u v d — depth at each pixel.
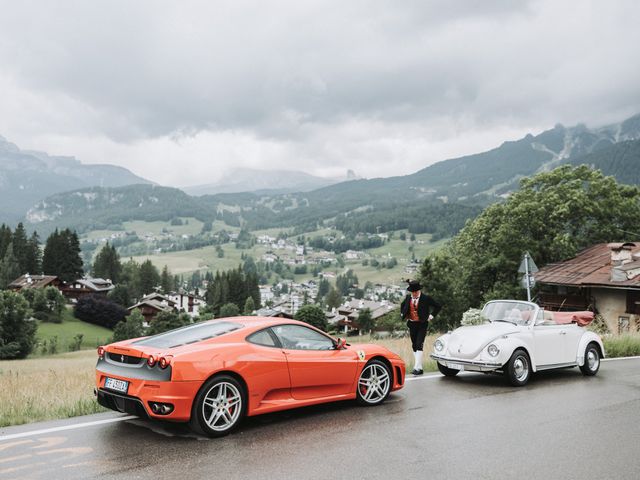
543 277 34.97
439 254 54.00
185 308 161.25
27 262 144.75
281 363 6.71
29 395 9.20
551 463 5.39
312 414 7.28
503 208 42.69
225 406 6.21
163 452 5.58
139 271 175.50
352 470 5.12
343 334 122.56
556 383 9.84
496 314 10.88
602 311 32.69
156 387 5.82
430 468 5.21
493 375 10.67
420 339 10.70
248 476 4.92
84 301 110.81
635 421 7.04
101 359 6.64
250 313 136.88
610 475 5.09
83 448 5.69
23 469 5.05
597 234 39.44
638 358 13.55
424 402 8.07
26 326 72.62
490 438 6.22
